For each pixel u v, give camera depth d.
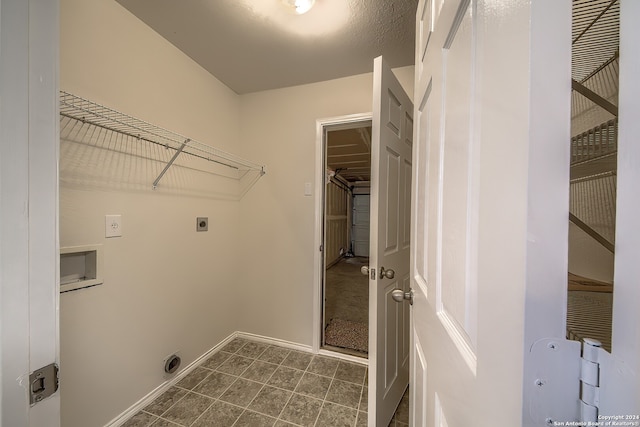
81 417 1.18
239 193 2.28
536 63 0.26
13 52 0.41
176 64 1.65
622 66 0.24
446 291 0.52
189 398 1.54
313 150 2.07
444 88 0.55
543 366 0.26
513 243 0.28
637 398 0.21
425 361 0.70
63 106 1.07
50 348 0.45
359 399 1.54
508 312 0.29
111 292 1.30
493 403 0.31
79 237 1.16
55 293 0.46
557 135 0.26
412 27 1.44
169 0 1.28
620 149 0.24
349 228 7.13
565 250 0.26
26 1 0.42
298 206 2.12
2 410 0.39
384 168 1.21
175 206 1.67
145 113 1.45
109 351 1.29
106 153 1.27
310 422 1.37
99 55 1.22
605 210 0.30
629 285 0.23
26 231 0.42
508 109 0.29
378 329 1.19
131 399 1.40
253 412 1.43
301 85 2.10
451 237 0.49
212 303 2.00
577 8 0.30
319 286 2.07
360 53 1.68
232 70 1.90
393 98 1.30
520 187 0.27
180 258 1.71
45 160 0.45
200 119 1.85
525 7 0.27
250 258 2.26
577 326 0.29
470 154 0.41
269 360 1.94
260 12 1.35
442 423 0.53
